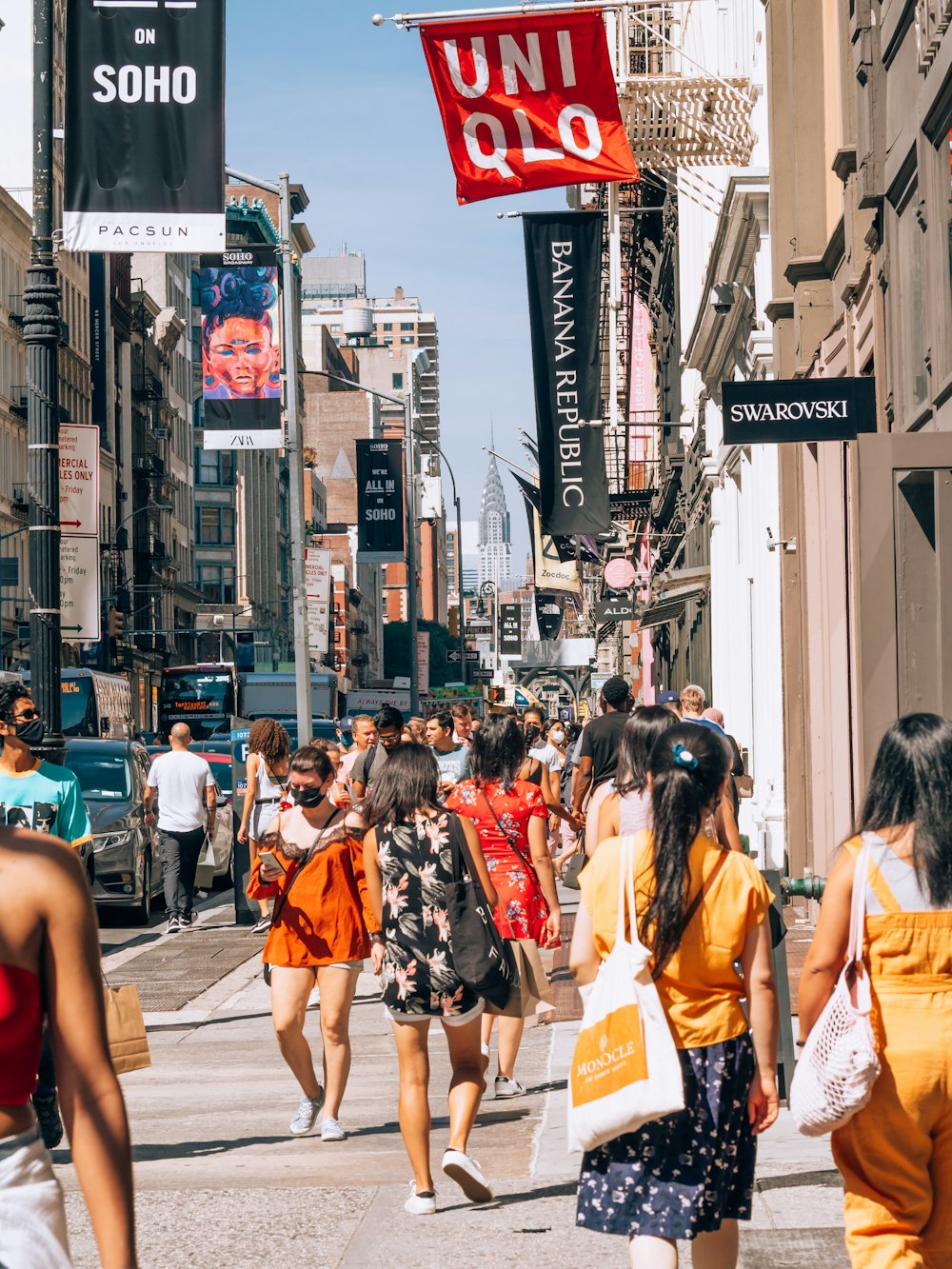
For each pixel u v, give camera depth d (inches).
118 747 997.2
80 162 676.1
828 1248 266.1
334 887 395.9
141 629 4015.8
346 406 7431.1
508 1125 401.4
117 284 3784.5
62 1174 355.9
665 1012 216.1
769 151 821.2
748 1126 218.5
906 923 190.4
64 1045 121.3
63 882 122.3
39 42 607.5
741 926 217.3
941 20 487.2
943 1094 188.7
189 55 677.3
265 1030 572.7
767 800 989.2
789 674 873.5
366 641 7057.1
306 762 394.9
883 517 483.5
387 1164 360.2
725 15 1165.7
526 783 430.6
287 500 6077.8
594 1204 214.2
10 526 2861.7
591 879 221.5
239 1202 324.2
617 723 587.2
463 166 746.2
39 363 600.7
